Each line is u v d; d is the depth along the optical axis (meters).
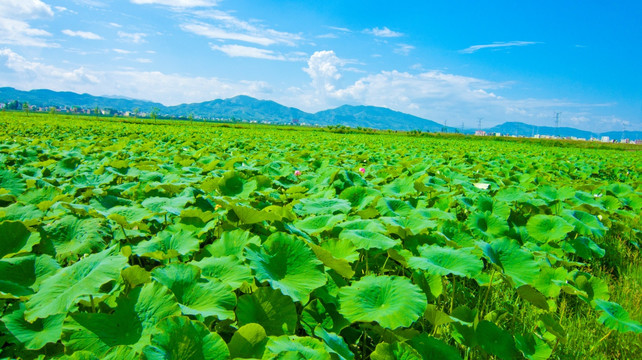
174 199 4.76
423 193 7.03
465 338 2.74
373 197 5.40
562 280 3.58
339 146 21.53
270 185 6.03
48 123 32.75
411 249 3.96
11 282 2.56
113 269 2.51
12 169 7.22
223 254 3.29
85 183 6.04
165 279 2.56
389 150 20.20
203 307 2.39
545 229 4.86
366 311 2.59
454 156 16.61
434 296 3.07
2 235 3.10
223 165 8.89
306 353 2.01
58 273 2.61
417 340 2.53
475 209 5.59
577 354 3.10
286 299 2.59
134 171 6.99
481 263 3.05
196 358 1.90
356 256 3.26
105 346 2.08
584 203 6.34
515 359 2.68
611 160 22.25
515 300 3.86
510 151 26.88
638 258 5.77
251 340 2.13
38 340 2.20
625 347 3.31
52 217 3.93
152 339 1.89
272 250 3.01
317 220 4.28
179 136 23.80
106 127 32.62
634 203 7.81
